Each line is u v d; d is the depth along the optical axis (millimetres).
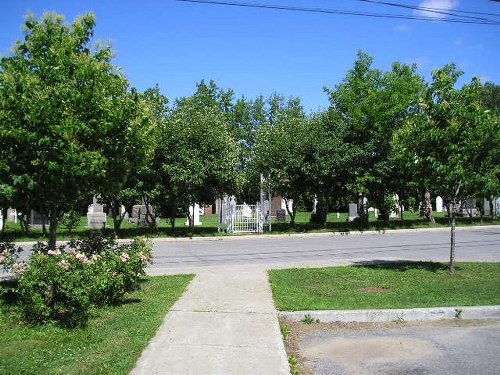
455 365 5379
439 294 8375
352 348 6016
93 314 6969
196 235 22016
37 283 6332
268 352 5562
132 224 29969
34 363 5094
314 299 8062
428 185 10602
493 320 7238
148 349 5594
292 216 25391
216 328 6445
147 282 9641
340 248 16906
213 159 21484
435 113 10305
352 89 27016
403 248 16656
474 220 30672
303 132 23281
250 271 11117
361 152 23062
